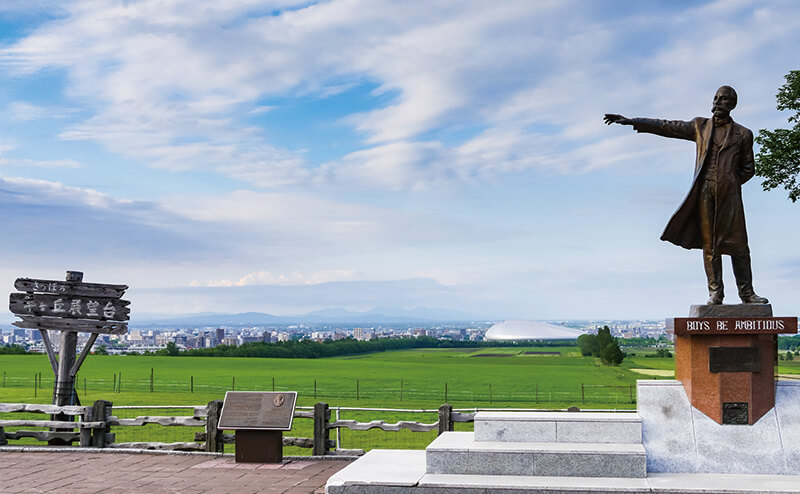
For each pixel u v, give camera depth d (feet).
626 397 161.07
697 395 36.11
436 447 35.58
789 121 81.51
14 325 58.08
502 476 34.58
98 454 51.31
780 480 33.14
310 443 50.44
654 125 39.01
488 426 36.99
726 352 35.81
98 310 58.49
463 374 248.93
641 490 32.01
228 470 45.60
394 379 222.48
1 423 54.34
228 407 49.37
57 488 40.37
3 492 39.42
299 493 39.06
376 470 36.17
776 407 35.68
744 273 37.58
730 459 34.81
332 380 213.46
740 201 37.50
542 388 192.44
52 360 58.54
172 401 127.54
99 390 158.10
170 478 43.04
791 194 82.48
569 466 34.42
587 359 361.51
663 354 370.53
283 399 49.26
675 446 35.37
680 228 38.73
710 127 37.96
